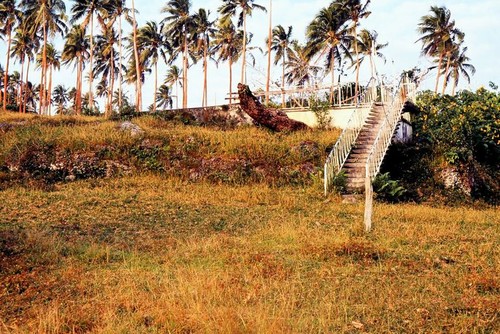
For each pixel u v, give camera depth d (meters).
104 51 57.66
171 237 11.09
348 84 25.98
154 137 22.67
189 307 6.18
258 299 6.73
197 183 19.92
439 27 51.25
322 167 19.77
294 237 10.92
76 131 23.67
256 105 25.09
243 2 46.62
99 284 7.54
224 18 47.62
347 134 20.33
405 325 5.93
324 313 6.22
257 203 16.61
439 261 8.95
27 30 51.91
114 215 13.82
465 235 11.55
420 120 25.78
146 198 16.67
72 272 8.07
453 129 22.06
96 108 40.72
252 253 9.34
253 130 25.23
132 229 12.17
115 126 25.02
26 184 18.50
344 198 17.25
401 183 19.48
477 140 22.72
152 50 56.69
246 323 5.59
